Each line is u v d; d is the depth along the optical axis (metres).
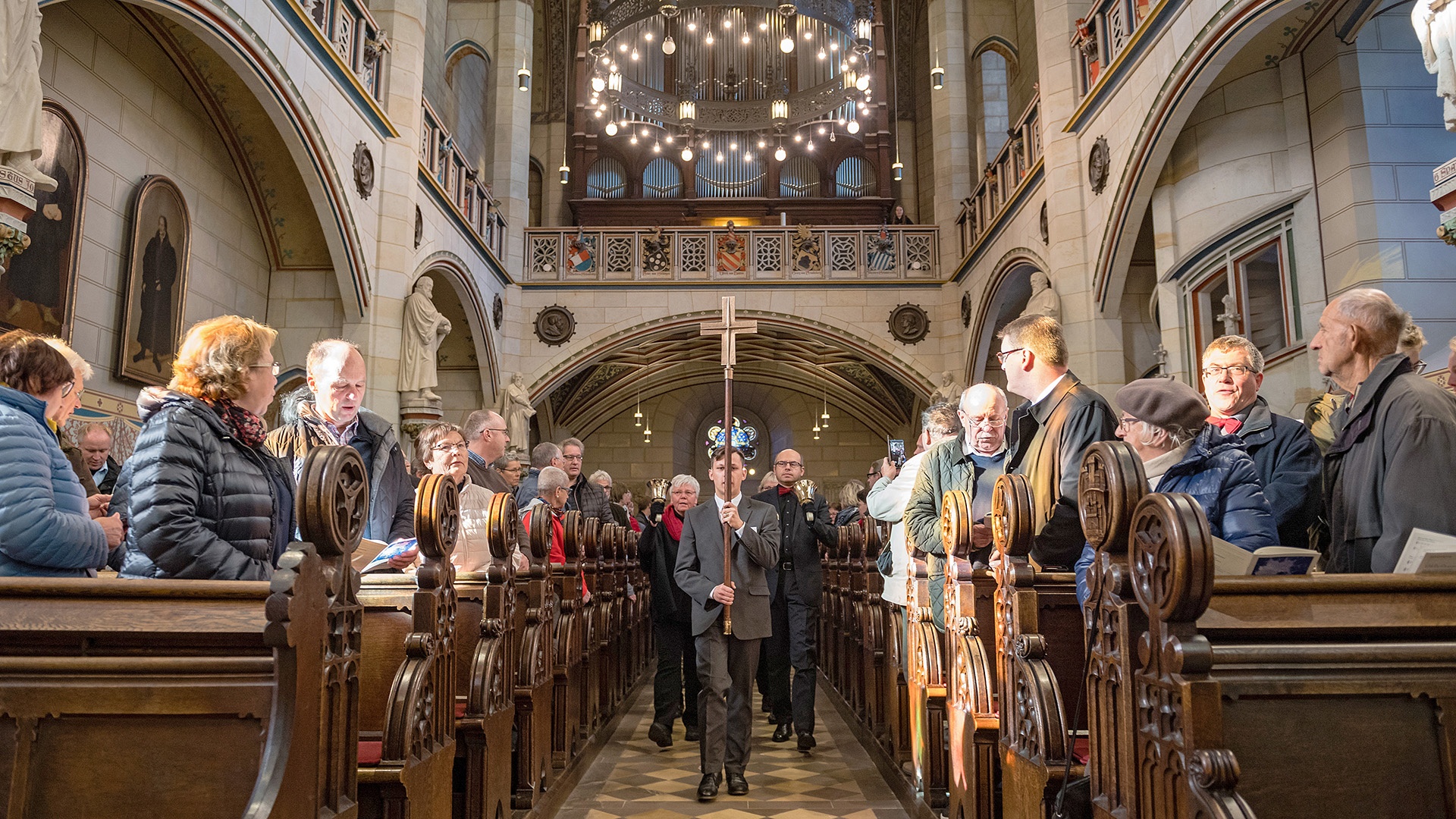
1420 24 5.55
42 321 7.36
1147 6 9.41
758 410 27.03
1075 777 2.69
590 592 6.39
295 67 9.36
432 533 3.02
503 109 17.70
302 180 10.98
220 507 2.69
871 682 6.13
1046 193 11.66
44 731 2.07
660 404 26.52
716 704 5.17
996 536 3.22
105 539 2.78
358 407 4.31
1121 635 2.14
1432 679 1.96
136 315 8.71
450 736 3.20
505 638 3.96
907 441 24.38
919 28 22.12
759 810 4.93
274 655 2.08
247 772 2.05
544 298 17.64
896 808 4.95
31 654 2.13
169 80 9.38
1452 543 2.32
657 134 22.41
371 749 2.97
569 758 5.29
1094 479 2.30
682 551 5.35
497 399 16.81
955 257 17.03
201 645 2.13
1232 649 1.94
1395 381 3.02
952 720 3.83
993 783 3.36
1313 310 8.07
